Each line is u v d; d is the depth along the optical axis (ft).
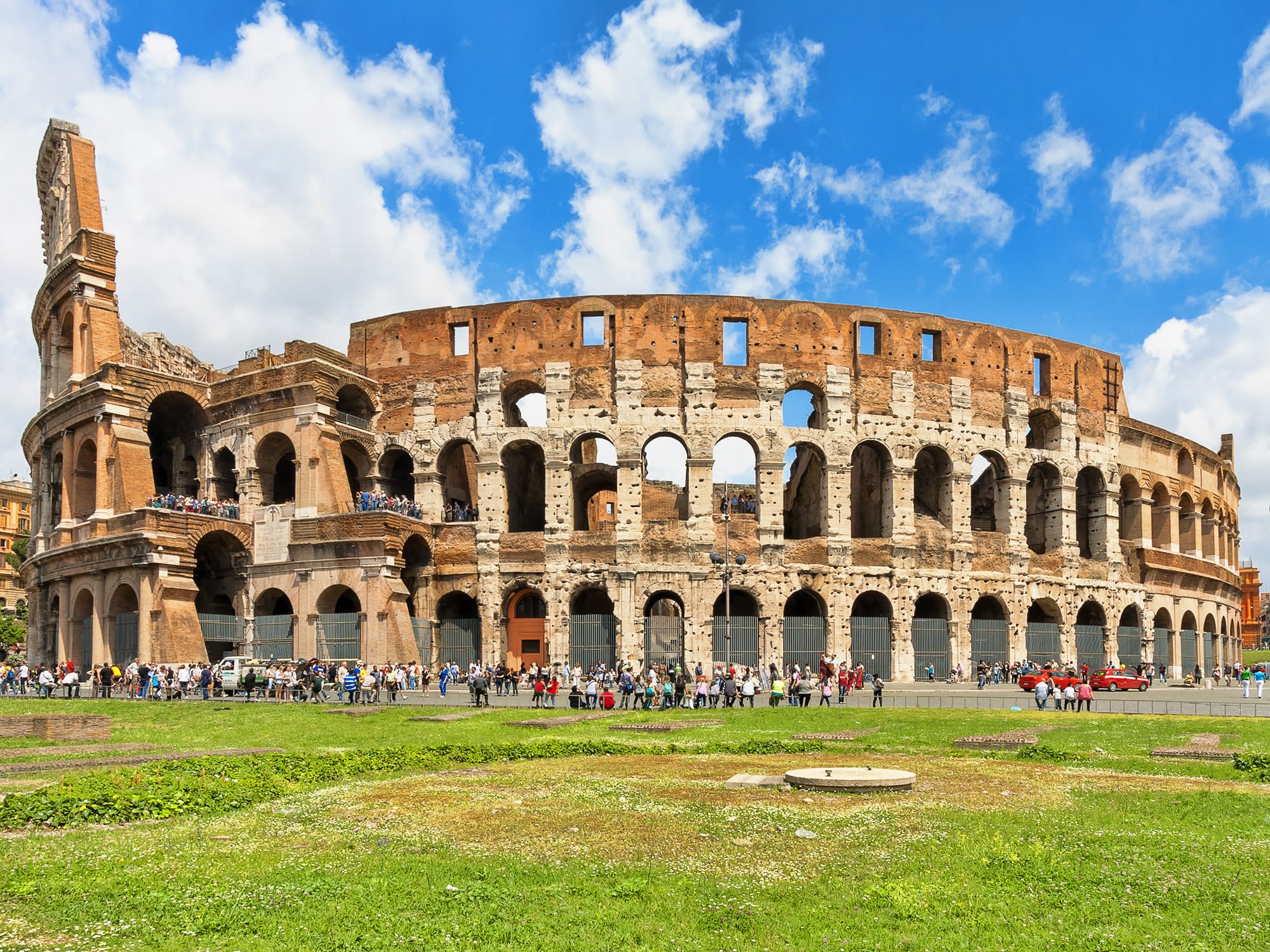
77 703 191.11
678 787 86.89
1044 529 297.94
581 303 264.52
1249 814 75.61
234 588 266.36
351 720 154.20
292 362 262.47
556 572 254.27
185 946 45.57
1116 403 309.42
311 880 56.08
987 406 280.92
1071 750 114.32
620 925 49.24
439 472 267.80
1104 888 55.62
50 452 297.12
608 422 259.19
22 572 310.24
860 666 244.22
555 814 74.18
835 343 268.82
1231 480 396.78
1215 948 46.42
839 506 262.88
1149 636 308.40
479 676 184.55
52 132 298.35
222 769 95.71
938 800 80.48
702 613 252.42
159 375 268.62
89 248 278.26
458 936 47.34
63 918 49.14
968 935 47.91
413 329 274.98
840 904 52.75
